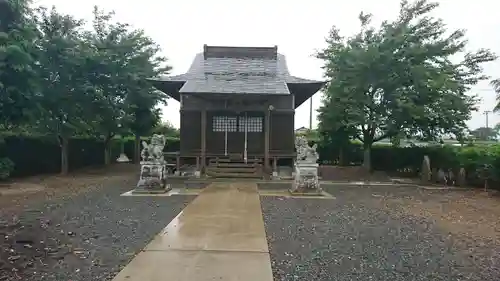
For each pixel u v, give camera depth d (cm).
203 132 1800
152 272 463
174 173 1848
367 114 1945
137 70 2239
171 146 2986
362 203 1129
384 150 2286
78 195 1227
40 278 455
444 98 1870
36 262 515
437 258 565
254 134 1995
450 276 487
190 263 499
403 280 468
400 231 745
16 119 1330
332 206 1056
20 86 1216
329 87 1984
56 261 520
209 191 1287
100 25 2228
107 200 1116
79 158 2356
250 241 616
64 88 1867
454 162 1845
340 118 2019
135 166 2514
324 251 585
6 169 1622
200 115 1981
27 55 1151
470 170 1700
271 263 517
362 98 1897
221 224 750
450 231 758
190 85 1789
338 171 2155
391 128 1894
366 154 2122
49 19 1825
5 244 601
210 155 1848
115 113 2125
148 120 2506
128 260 523
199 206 978
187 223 758
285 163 1997
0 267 491
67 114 1925
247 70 2038
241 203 1034
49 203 1056
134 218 830
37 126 1858
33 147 1986
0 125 1698
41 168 2042
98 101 1945
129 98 2245
